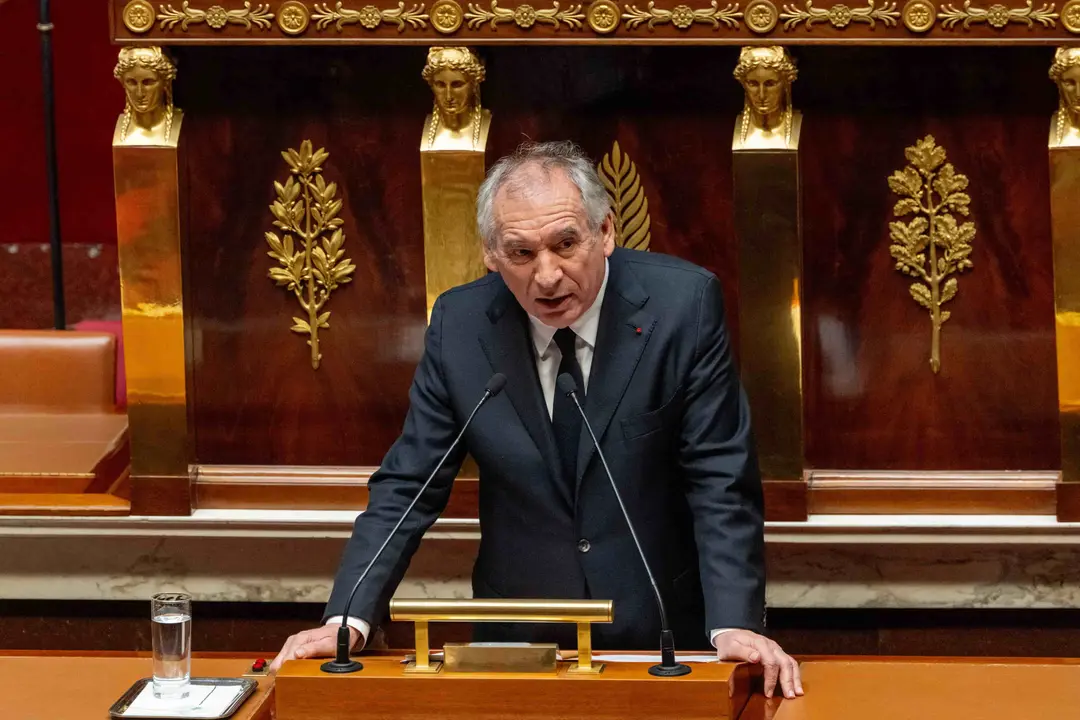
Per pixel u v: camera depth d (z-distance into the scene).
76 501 12.48
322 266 12.27
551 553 9.38
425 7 11.52
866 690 8.32
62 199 19.45
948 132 11.76
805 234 11.98
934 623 12.31
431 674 7.91
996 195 11.79
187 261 12.22
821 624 12.42
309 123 12.16
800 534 11.84
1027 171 11.73
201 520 12.27
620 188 12.06
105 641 12.97
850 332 12.03
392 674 7.92
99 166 19.39
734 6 11.31
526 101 12.05
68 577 12.73
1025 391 11.92
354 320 12.35
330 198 12.22
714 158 11.96
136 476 12.30
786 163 11.43
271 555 12.51
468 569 12.41
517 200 8.41
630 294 9.30
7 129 19.34
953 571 11.99
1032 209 11.77
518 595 9.48
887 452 12.09
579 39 11.48
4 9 19.11
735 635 8.45
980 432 11.99
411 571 12.46
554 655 7.90
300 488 12.44
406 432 9.67
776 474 11.80
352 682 7.89
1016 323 11.88
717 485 9.08
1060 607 11.95
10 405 13.52
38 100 19.31
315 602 12.68
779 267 11.55
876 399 12.07
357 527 9.36
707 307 9.29
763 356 11.68
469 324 9.51
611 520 9.28
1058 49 11.20
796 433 11.73
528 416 9.28
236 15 11.62
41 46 18.72
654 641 9.38
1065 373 11.52
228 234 12.30
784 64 11.29
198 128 12.18
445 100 11.62
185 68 12.11
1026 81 11.64
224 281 12.35
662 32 11.41
